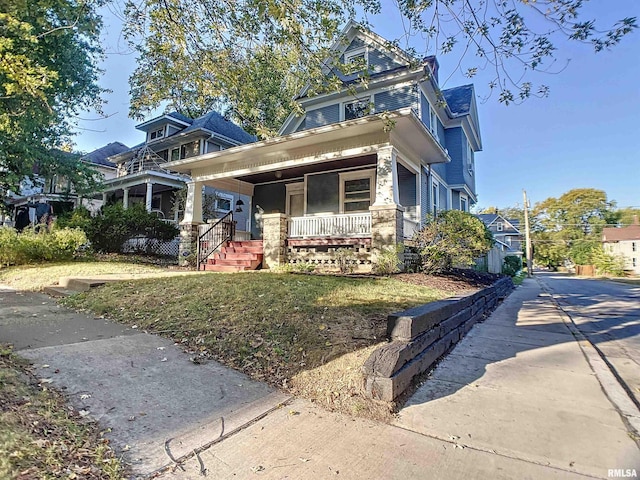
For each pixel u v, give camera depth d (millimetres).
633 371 3975
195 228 11930
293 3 4402
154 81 6977
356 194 11859
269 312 4512
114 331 4191
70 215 14547
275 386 3055
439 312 4234
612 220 46625
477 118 18438
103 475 1772
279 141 9422
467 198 19328
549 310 8492
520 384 3348
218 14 5129
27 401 2332
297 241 9883
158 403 2592
